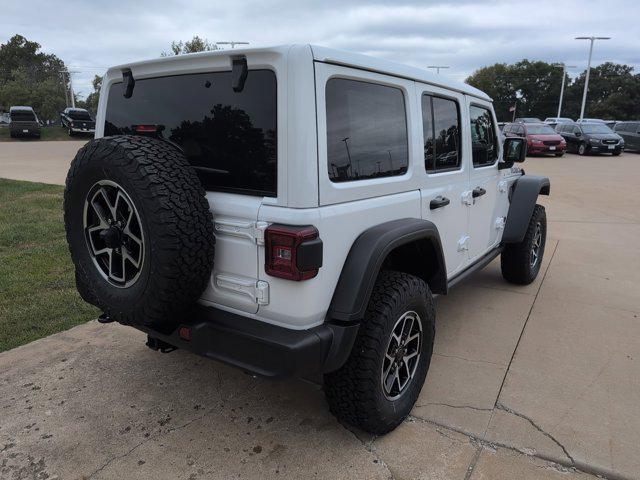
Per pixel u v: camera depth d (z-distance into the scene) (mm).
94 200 2404
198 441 2660
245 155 2268
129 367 3402
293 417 2871
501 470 2453
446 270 3330
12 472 2430
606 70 88875
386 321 2467
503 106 83875
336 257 2309
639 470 2463
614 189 12555
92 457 2535
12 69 77875
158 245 2105
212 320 2348
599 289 5086
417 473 2430
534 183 4812
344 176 2365
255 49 2141
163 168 2156
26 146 26531
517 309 4527
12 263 5457
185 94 2482
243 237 2248
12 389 3123
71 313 4219
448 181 3346
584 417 2881
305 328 2244
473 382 3260
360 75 2393
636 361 3559
